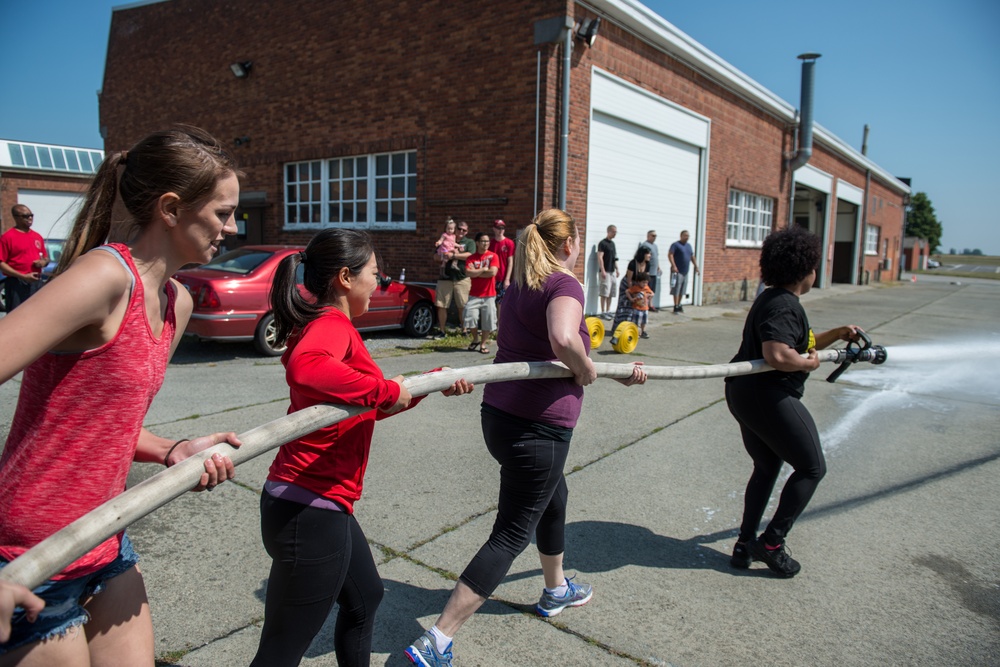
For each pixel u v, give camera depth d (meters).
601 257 11.93
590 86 11.29
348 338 1.89
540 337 2.46
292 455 1.88
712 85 15.19
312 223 14.27
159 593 2.94
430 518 3.77
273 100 14.44
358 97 12.89
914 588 3.16
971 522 3.91
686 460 4.91
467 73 11.37
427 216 12.13
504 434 2.41
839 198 25.72
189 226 1.53
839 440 5.52
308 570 1.86
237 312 8.02
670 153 14.08
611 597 3.03
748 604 3.00
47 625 1.37
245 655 2.52
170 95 16.75
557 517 2.76
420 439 5.20
